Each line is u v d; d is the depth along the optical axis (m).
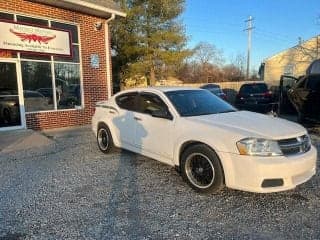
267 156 4.20
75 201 4.56
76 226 3.81
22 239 3.53
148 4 26.66
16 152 7.64
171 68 28.36
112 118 6.93
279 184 4.23
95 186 5.16
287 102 13.77
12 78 10.20
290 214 4.07
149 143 5.82
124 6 25.56
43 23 10.95
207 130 4.71
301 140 4.54
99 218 4.01
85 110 12.46
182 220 3.94
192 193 4.80
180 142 5.03
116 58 26.30
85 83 12.38
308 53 37.16
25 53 10.38
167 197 4.66
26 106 10.58
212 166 4.55
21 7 10.27
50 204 4.46
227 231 3.67
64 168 6.23
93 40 12.57
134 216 4.06
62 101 11.71
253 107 17.50
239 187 4.31
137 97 6.35
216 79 50.75
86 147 8.09
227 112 5.59
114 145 6.95
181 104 5.57
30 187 5.18
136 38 26.22
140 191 4.91
